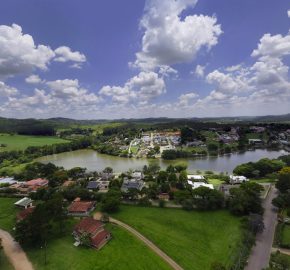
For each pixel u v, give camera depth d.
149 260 73.75
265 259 73.06
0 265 73.69
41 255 77.88
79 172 179.25
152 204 116.19
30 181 155.88
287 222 93.25
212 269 64.19
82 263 73.12
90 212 108.62
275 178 153.12
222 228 92.56
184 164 199.88
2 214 109.38
